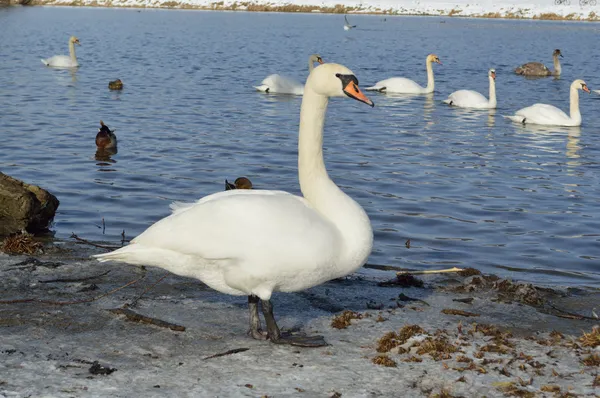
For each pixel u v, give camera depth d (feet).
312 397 18.33
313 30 228.43
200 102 87.66
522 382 19.29
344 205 21.67
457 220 41.98
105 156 56.24
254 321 22.29
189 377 19.35
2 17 268.62
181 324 23.38
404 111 87.81
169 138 64.13
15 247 31.42
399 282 29.25
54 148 58.80
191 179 49.67
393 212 43.29
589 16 305.12
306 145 22.00
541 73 128.26
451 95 95.40
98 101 85.76
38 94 90.17
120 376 19.27
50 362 20.01
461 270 31.19
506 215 43.16
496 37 211.41
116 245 34.68
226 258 20.54
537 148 65.57
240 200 20.81
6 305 24.52
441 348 21.30
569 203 46.19
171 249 20.77
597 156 62.13
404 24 265.75
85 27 225.97
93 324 23.17
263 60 142.10
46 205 38.27
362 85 113.50
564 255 36.35
